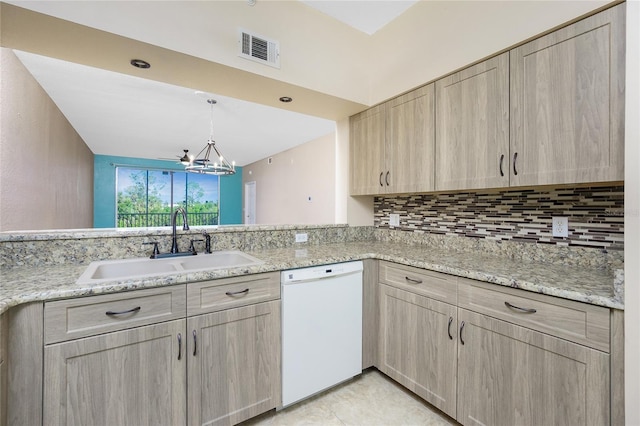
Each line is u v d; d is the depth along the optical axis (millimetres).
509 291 1294
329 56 2062
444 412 1575
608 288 1124
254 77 1771
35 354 1060
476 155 1632
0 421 985
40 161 2969
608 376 1012
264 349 1573
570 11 1265
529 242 1718
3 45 1402
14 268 1447
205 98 3346
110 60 1561
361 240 2666
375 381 1978
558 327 1140
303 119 4160
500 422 1324
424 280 1685
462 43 1689
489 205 1916
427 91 1902
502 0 1509
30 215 2693
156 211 7688
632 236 938
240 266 1534
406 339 1793
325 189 5352
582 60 1237
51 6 1202
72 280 1230
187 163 4500
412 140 1999
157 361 1281
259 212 7883
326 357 1795
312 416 1644
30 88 2682
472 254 1937
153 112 3848
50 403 1084
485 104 1592
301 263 1689
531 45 1407
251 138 5418
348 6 1973
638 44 920
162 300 1290
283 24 1844
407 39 2014
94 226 6828
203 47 1548
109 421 1188
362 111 2422
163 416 1300
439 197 2223
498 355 1334
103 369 1173
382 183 2236
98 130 4762
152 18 1409
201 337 1386
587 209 1496
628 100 944
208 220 8414
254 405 1543
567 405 1112
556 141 1314
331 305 1812
